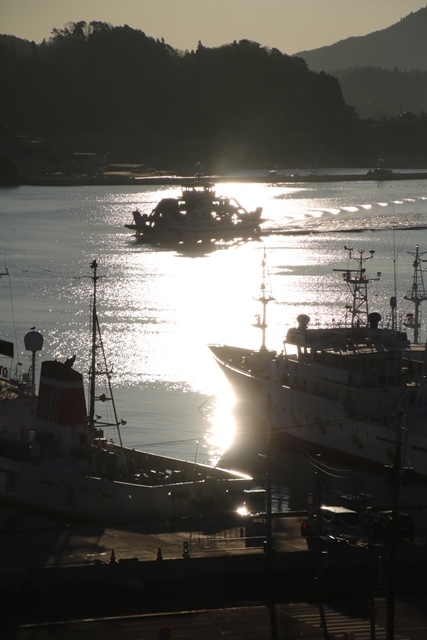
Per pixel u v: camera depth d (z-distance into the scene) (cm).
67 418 15838
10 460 15862
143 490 14375
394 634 11125
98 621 11300
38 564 12519
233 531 13912
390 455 18900
